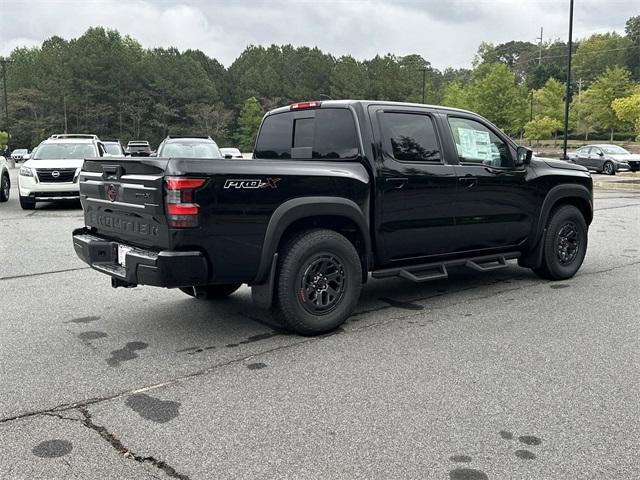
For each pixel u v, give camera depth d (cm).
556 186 672
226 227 439
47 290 653
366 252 525
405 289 659
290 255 474
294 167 476
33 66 9462
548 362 429
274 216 460
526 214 647
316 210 480
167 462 295
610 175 2853
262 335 498
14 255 855
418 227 558
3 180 1587
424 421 337
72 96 8962
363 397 370
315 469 287
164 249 436
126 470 288
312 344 474
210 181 429
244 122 9356
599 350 454
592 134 8469
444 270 587
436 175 562
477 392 377
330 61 10406
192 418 343
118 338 489
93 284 682
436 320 538
